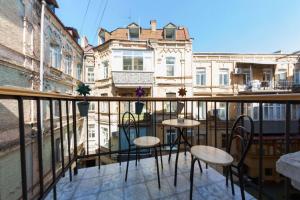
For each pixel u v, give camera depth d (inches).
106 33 489.4
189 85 466.0
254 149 289.9
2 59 197.8
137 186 80.0
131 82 435.8
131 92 456.1
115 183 82.7
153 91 451.5
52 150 67.3
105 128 455.2
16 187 214.5
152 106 389.4
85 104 93.8
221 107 445.1
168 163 104.7
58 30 350.3
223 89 515.2
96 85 507.8
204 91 508.7
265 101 54.3
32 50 257.8
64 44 383.9
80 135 446.3
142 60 450.9
